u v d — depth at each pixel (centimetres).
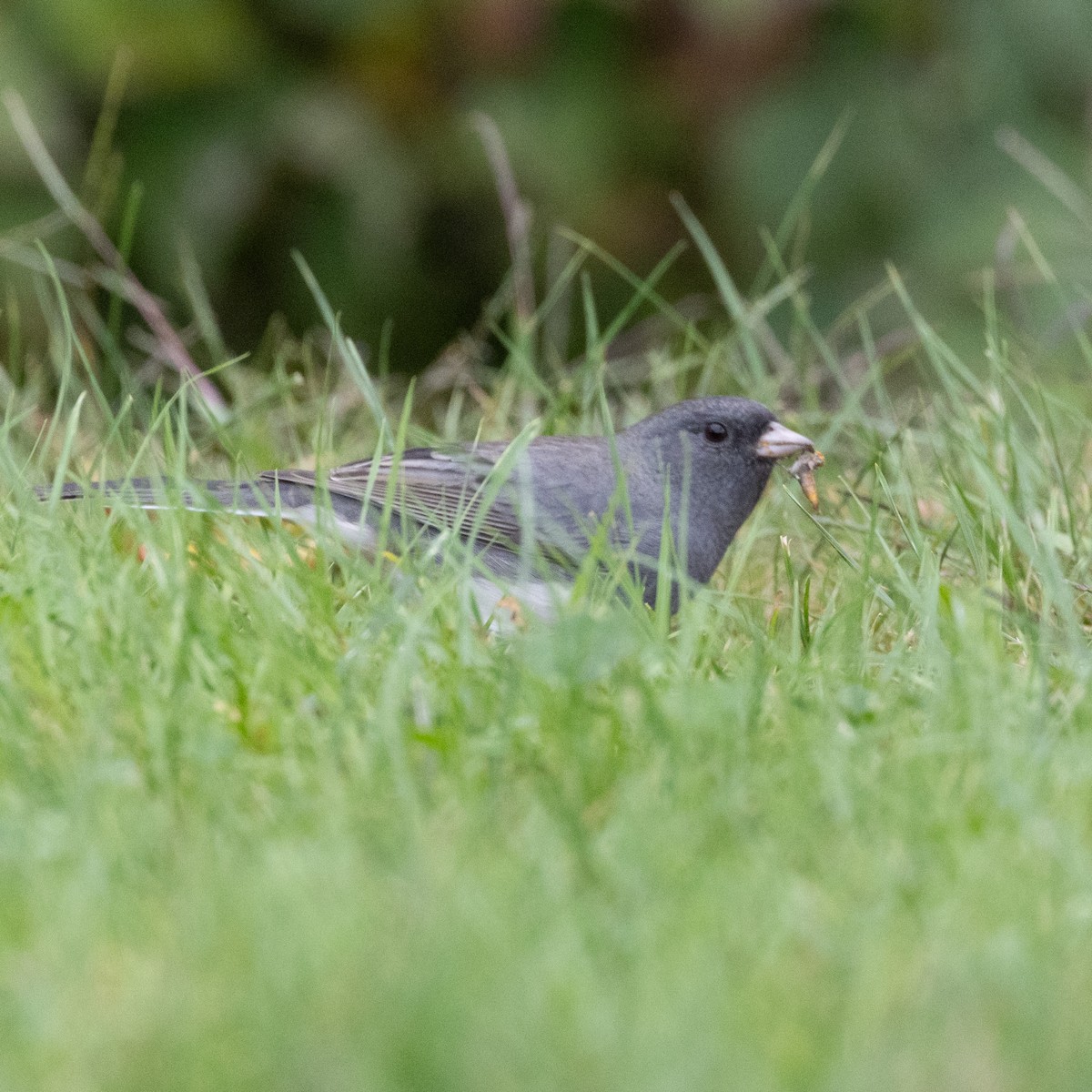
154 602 704
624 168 1423
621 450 856
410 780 529
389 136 1408
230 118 1366
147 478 796
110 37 1326
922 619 674
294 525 840
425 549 804
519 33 1398
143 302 1059
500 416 1013
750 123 1405
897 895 475
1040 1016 409
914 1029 406
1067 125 1412
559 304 1433
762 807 527
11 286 1199
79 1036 401
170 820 522
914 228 1387
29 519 726
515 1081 380
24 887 471
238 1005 405
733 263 1418
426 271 1449
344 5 1382
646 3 1411
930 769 548
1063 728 593
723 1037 396
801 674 636
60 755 562
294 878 461
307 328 1416
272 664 609
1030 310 1286
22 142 1285
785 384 1058
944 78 1407
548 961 422
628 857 485
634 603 674
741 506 858
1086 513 848
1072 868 484
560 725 567
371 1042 388
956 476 888
